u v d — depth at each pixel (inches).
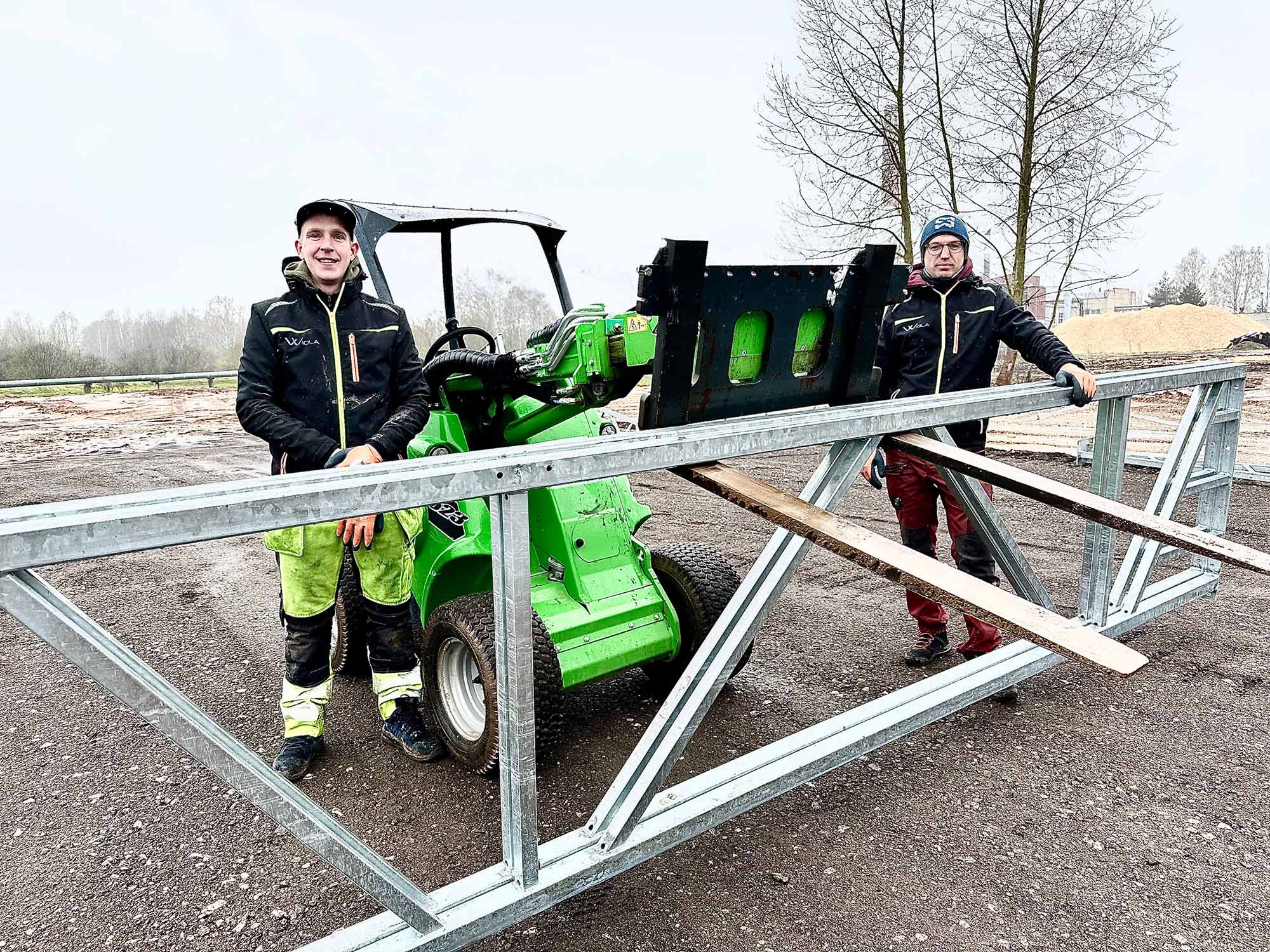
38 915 88.5
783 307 95.0
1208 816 99.6
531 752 71.8
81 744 124.7
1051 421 398.9
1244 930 81.7
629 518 126.3
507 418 128.4
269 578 204.5
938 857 94.1
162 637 166.9
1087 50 454.6
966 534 133.1
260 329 105.8
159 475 329.7
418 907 67.0
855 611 169.8
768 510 82.4
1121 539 207.2
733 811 85.7
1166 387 134.6
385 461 104.5
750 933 83.5
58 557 51.5
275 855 97.9
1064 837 96.7
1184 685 131.3
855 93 508.4
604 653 115.4
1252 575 178.9
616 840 77.7
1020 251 493.4
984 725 122.5
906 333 141.5
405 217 131.6
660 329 85.0
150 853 98.6
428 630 116.3
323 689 116.2
